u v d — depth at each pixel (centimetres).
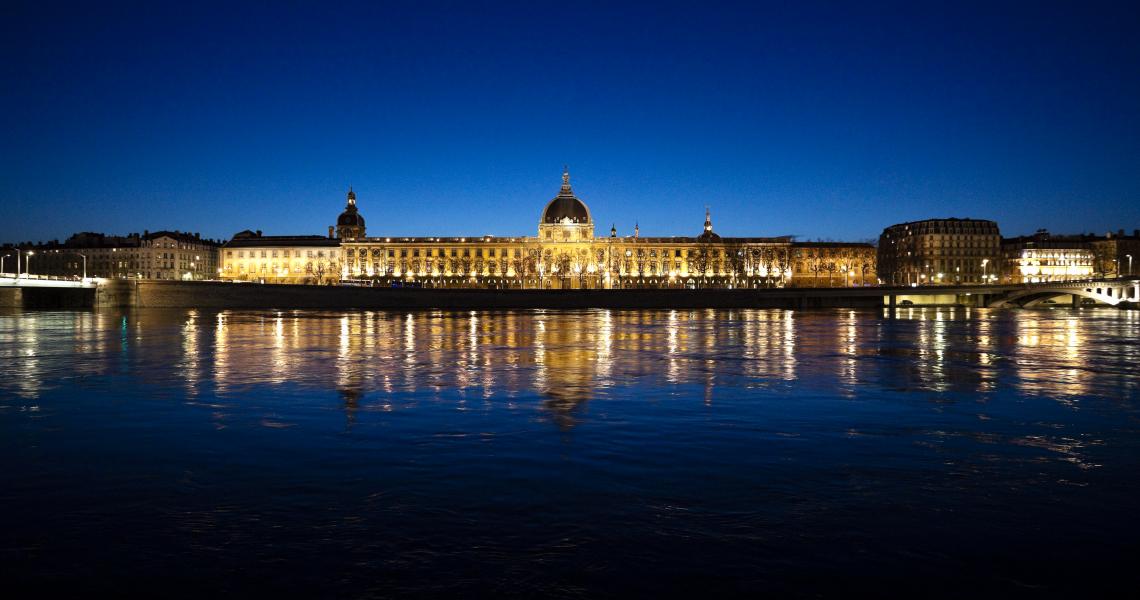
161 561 1437
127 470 2042
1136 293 14850
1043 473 2028
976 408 3044
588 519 1645
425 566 1411
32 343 6256
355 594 1309
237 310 14612
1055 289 15912
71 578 1370
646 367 4541
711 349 5862
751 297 17388
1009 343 6562
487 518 1652
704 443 2367
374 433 2511
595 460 2142
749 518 1658
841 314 14000
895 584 1346
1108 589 1331
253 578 1368
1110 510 1723
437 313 13762
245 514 1681
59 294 14262
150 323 9562
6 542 1529
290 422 2709
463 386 3662
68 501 1775
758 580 1359
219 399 3250
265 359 4972
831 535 1562
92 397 3309
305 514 1678
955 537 1555
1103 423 2731
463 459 2152
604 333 7919
